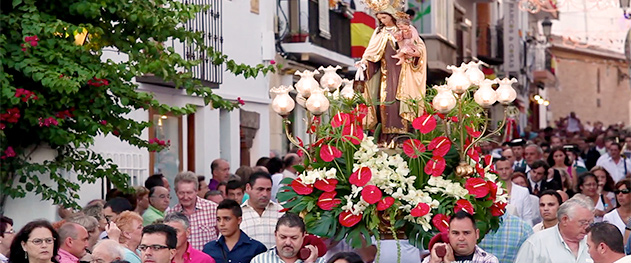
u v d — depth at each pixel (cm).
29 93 1308
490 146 2348
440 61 3525
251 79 2233
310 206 1079
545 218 1355
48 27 1313
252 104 2264
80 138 1361
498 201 1106
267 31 2286
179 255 1160
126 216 1212
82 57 1349
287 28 2400
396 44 1128
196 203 1447
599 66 7781
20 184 1430
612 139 2683
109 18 1391
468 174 1088
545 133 3944
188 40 1428
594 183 1727
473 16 4391
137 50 1398
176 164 1953
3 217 1199
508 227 1278
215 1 2030
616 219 1516
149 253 1041
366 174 1059
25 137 1395
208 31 1997
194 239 1437
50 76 1300
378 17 1138
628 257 977
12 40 1327
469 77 1094
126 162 1744
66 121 1387
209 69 1998
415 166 1083
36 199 1450
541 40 6206
